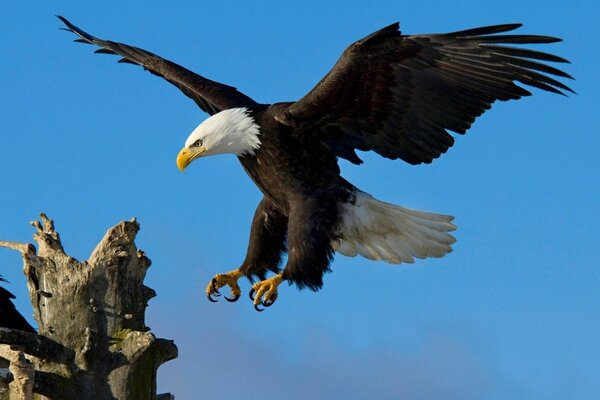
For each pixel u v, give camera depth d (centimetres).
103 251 916
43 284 920
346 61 1114
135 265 924
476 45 1095
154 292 942
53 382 885
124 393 893
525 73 1099
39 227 941
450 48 1102
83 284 905
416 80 1133
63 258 916
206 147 1177
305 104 1151
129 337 896
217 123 1177
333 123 1177
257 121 1180
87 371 891
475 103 1135
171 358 955
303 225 1179
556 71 1086
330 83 1130
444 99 1141
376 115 1162
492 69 1105
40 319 919
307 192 1188
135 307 919
